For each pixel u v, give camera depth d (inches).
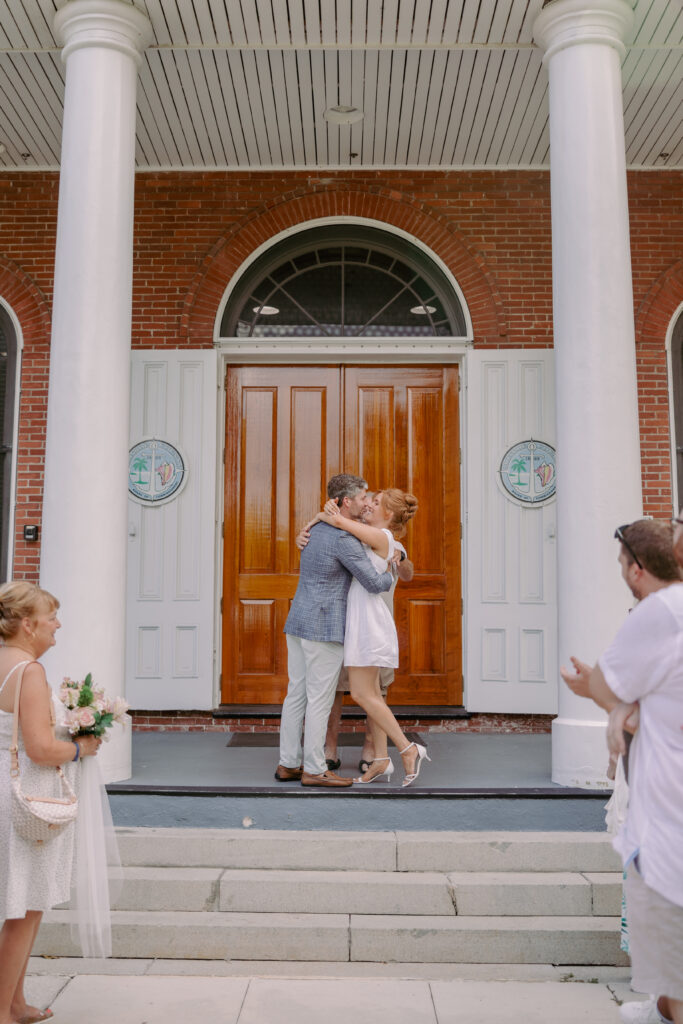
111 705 126.1
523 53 221.3
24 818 113.8
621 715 93.0
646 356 276.4
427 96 242.7
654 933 88.2
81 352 190.2
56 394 191.0
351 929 148.5
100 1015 127.2
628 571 101.7
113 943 149.6
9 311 282.5
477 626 266.2
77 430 188.4
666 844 87.6
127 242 198.1
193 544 268.8
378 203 280.5
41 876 115.7
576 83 197.3
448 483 277.6
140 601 266.8
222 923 150.1
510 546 267.9
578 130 195.9
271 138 266.7
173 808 173.5
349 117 253.8
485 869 163.6
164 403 273.6
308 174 283.0
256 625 273.9
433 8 201.8
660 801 88.9
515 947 147.6
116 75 199.2
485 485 270.5
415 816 172.2
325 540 180.1
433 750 229.6
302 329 282.0
